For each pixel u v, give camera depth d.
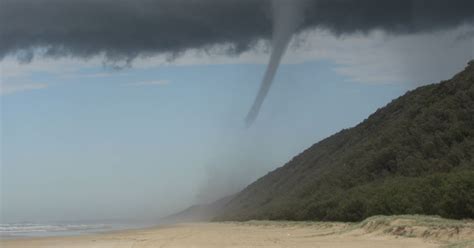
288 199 105.19
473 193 39.06
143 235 60.41
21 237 65.69
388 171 74.31
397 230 36.22
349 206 59.69
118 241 48.72
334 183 86.62
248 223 91.25
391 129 89.44
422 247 29.41
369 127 113.81
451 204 39.78
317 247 32.34
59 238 59.59
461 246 26.28
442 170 61.41
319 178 99.44
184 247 36.72
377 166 78.31
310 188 97.00
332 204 68.88
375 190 60.72
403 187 52.47
